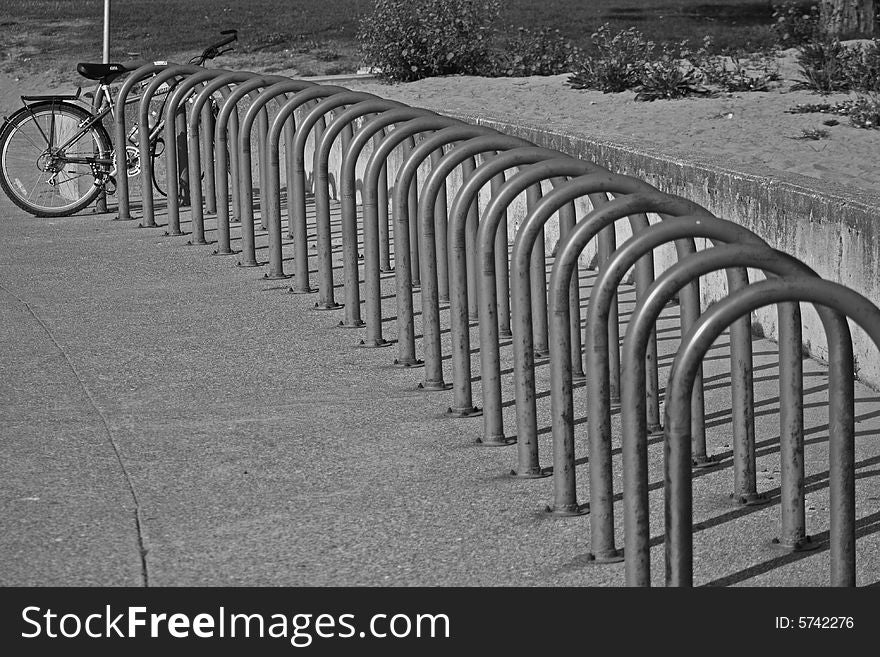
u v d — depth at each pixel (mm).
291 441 5367
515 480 4961
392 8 16797
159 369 6391
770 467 5133
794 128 11531
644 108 12875
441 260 7695
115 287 8086
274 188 8219
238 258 8906
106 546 4328
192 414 5707
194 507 4660
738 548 4367
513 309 4922
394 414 5750
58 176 10953
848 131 11289
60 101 10195
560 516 4602
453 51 16531
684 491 3391
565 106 13266
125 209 10109
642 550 3764
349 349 6797
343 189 7043
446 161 5895
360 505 4699
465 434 5496
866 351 6309
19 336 6961
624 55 14445
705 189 7703
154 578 4117
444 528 4504
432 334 6102
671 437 3365
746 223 7324
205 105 9180
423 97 14250
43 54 24500
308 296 7895
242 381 6219
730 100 13086
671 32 25891
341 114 7395
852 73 13672
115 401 5879
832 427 3525
